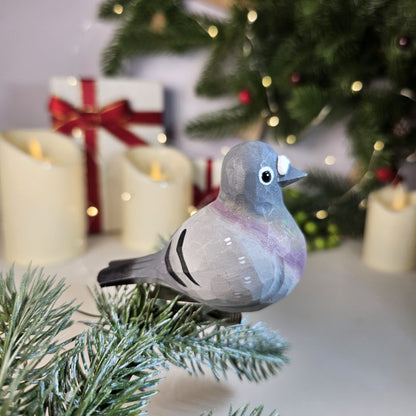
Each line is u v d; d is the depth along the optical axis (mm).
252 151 238
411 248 469
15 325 217
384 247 473
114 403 191
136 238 515
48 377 201
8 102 581
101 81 530
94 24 574
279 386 301
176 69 590
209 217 240
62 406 193
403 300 417
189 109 603
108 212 565
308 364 325
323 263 492
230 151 245
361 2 457
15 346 211
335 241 533
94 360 213
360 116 493
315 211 561
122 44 546
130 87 542
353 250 528
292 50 508
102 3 559
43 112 592
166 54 577
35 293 239
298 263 243
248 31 531
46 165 448
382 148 491
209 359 250
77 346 228
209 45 553
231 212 238
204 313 271
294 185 604
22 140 496
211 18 554
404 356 337
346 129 559
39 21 563
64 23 570
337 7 452
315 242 529
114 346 227
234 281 227
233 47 564
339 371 319
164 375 305
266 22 528
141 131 556
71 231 480
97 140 542
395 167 500
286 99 558
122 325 247
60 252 475
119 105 533
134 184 499
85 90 528
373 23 463
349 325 375
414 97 478
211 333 260
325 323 377
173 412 274
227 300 235
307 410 281
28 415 180
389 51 449
